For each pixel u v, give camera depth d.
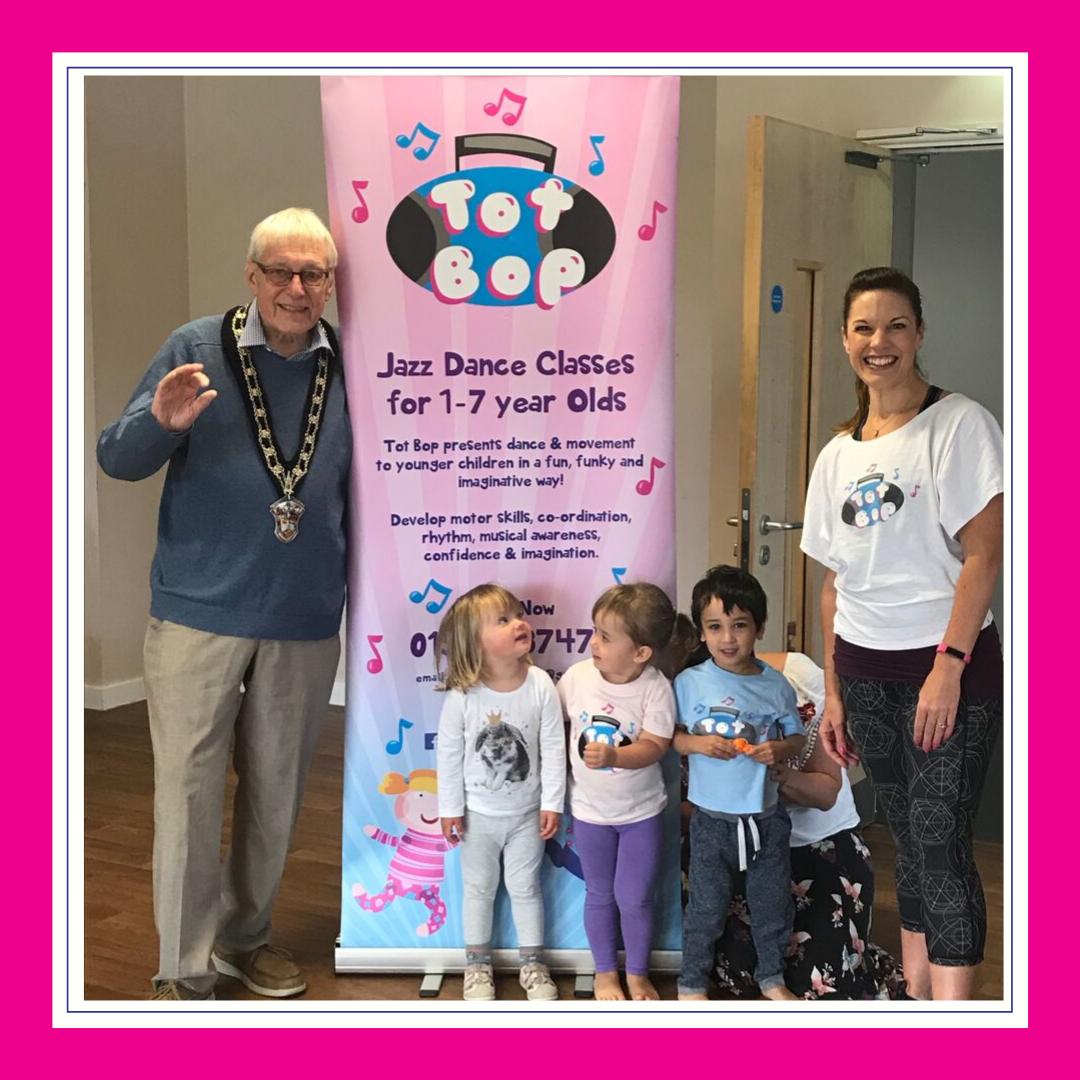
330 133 3.09
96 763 5.05
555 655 3.24
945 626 2.79
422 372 3.15
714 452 4.78
